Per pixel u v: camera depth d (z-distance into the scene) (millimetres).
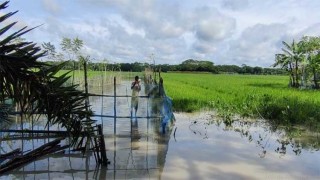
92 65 49906
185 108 17578
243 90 30891
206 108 18297
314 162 8352
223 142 10359
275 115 15109
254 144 10219
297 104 16453
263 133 11922
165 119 11703
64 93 3260
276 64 42188
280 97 20781
